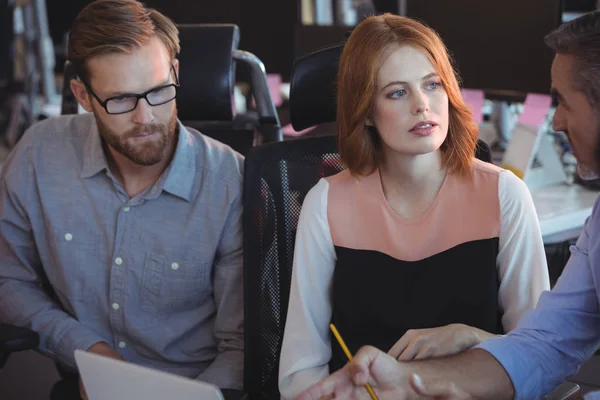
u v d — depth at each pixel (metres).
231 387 1.70
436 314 1.51
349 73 1.50
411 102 1.44
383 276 1.54
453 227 1.52
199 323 1.80
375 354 1.25
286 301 1.69
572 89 1.19
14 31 4.12
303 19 4.16
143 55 1.62
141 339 1.77
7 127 4.40
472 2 2.66
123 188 1.78
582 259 1.39
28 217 1.83
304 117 1.82
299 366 1.56
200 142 1.79
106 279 1.79
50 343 1.76
